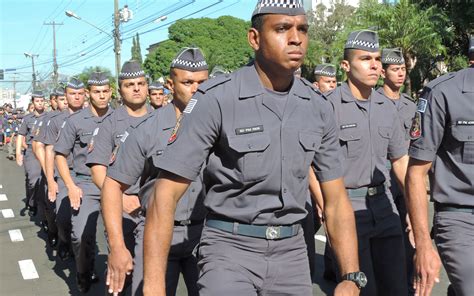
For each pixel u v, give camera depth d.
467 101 3.33
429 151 3.40
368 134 4.50
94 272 6.53
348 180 4.46
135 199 4.37
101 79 6.12
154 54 48.00
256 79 2.65
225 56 46.62
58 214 6.88
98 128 4.92
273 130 2.62
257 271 2.69
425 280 3.29
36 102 11.73
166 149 2.63
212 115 2.59
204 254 2.77
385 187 4.56
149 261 2.56
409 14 15.45
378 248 4.49
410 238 4.48
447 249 3.48
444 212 3.50
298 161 2.67
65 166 5.96
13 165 21.72
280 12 2.54
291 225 2.74
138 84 4.97
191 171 2.59
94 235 5.94
